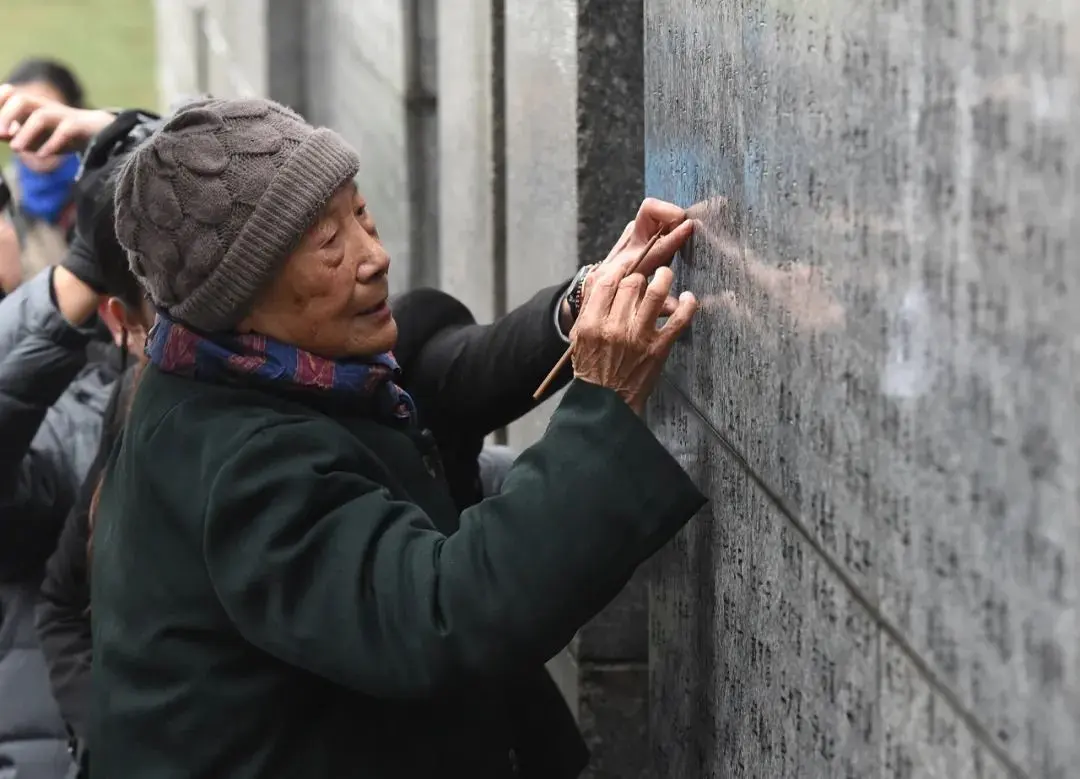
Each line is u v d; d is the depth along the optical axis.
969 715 1.30
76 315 3.06
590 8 3.13
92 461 3.25
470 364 2.66
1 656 3.23
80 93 4.70
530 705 2.59
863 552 1.56
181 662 2.09
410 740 2.13
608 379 2.06
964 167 1.29
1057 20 1.13
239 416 2.08
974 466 1.28
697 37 2.26
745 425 2.02
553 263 3.43
